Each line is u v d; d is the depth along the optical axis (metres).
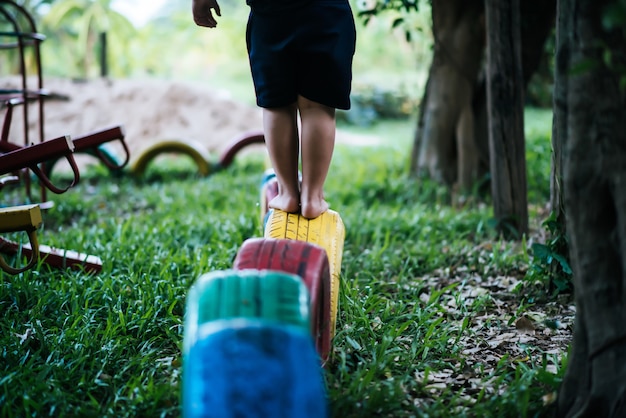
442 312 3.84
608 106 2.32
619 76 2.30
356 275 4.32
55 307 3.75
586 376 2.47
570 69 2.15
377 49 18.48
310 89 3.10
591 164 2.36
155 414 2.71
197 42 18.48
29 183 5.79
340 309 3.66
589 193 2.38
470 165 6.82
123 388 2.90
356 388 2.79
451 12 6.73
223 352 2.01
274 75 3.10
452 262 4.86
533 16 6.16
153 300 3.77
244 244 2.84
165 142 8.34
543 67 9.02
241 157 10.12
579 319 2.49
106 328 3.43
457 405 2.80
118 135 4.45
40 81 5.75
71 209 6.65
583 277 2.43
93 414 2.71
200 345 2.06
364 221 5.69
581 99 2.35
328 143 3.16
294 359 2.04
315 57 3.03
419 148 7.21
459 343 3.46
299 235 3.19
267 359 2.00
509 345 3.46
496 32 5.18
